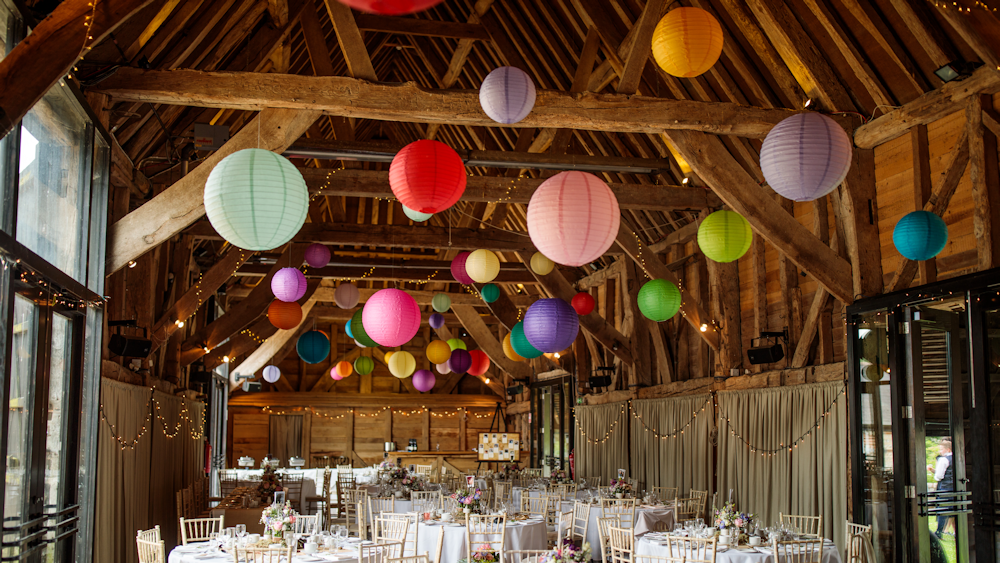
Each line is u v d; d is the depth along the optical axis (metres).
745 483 9.23
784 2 7.15
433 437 20.03
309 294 13.65
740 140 8.74
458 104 6.45
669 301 7.14
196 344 11.31
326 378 19.69
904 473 6.55
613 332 12.48
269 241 3.88
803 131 4.15
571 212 3.79
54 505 5.42
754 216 6.99
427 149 4.53
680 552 6.05
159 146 8.13
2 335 4.11
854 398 7.19
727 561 5.91
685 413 10.85
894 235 5.48
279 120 6.32
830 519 7.71
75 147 5.79
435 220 15.25
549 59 9.27
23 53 3.77
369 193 9.33
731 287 9.92
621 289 13.09
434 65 10.99
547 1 8.77
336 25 6.40
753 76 7.71
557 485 11.15
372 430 19.70
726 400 9.70
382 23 9.13
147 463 8.64
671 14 4.58
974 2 5.22
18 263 4.33
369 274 13.91
